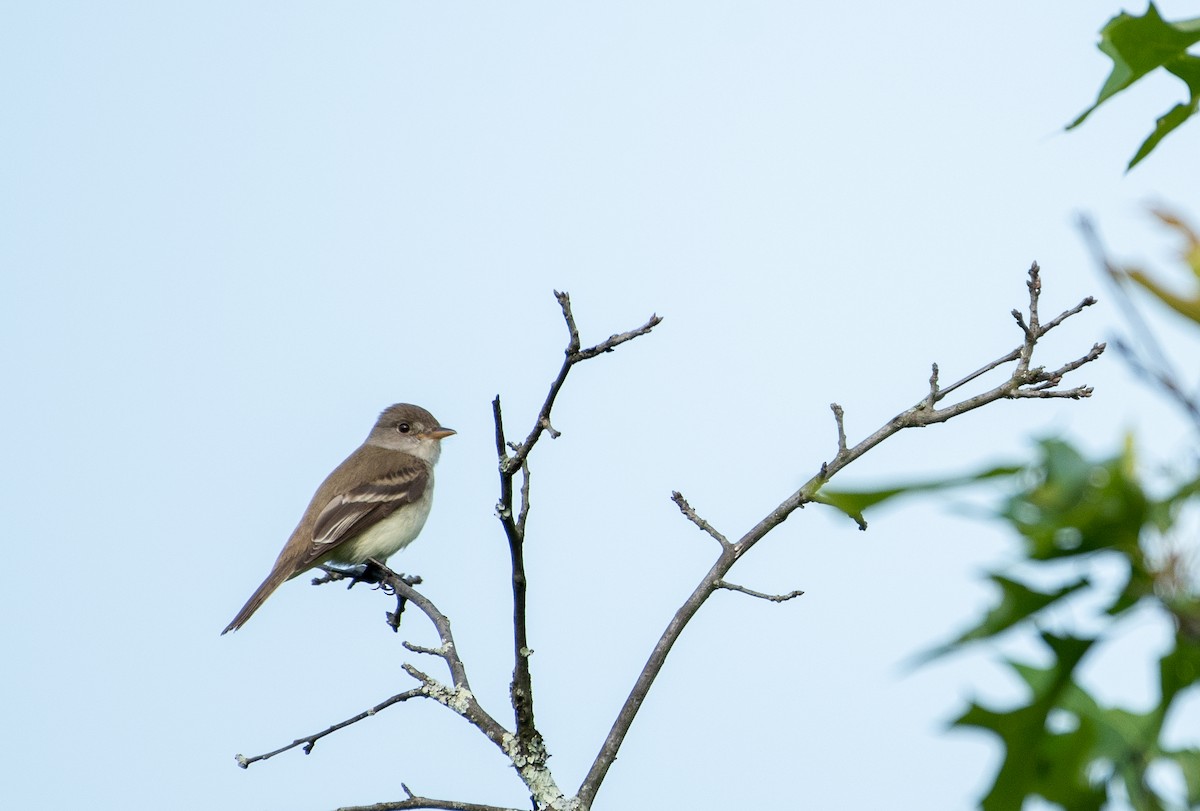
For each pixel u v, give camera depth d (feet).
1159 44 20.90
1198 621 12.05
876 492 12.62
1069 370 37.99
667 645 36.78
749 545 37.96
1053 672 14.20
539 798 36.22
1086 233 11.93
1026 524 12.43
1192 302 11.53
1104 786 16.37
